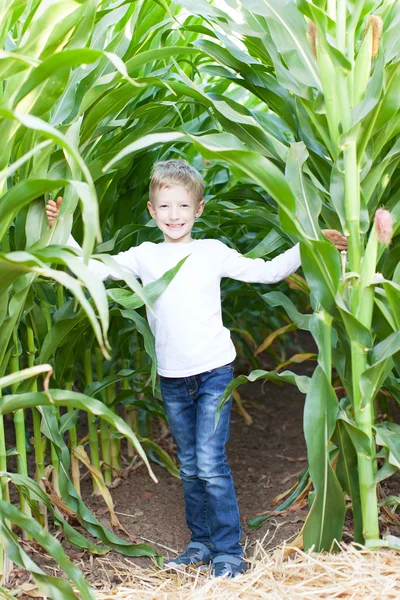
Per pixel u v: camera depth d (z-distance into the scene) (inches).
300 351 147.8
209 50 72.6
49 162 62.9
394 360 65.3
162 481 95.0
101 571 68.0
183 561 70.0
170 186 67.2
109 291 67.9
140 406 87.7
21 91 48.0
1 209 48.4
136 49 75.2
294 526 76.9
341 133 62.2
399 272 62.1
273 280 69.2
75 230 76.3
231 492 69.1
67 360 73.7
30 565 52.4
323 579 58.9
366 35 61.0
